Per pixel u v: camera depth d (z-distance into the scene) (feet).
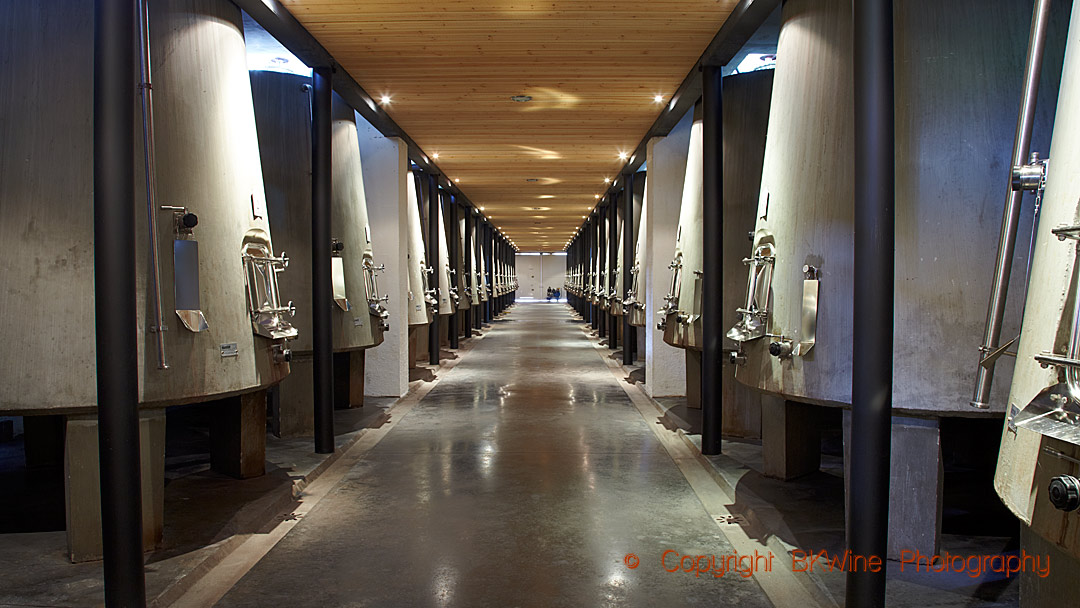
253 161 15.66
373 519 15.92
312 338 23.24
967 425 18.84
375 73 23.39
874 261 9.73
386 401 30.99
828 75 12.75
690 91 23.75
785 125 13.99
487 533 14.99
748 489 16.89
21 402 11.51
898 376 11.74
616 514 16.26
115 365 9.73
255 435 18.33
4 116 11.76
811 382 12.67
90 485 12.19
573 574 12.82
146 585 11.53
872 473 9.79
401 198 31.50
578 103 27.25
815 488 16.93
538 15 18.48
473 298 63.36
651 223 31.32
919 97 11.78
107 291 9.71
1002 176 11.37
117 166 9.72
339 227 24.16
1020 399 6.92
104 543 9.87
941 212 11.57
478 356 51.26
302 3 17.69
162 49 12.81
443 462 21.08
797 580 12.45
